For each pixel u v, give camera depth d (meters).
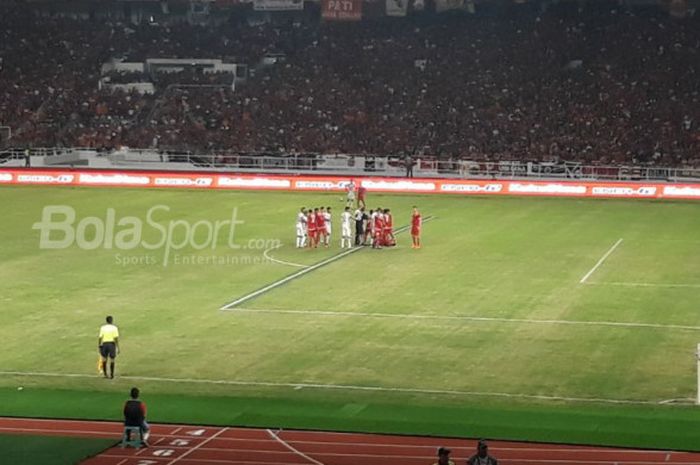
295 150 104.50
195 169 101.31
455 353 41.25
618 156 99.56
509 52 116.50
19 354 41.06
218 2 120.81
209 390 36.78
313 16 124.44
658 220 75.44
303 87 113.94
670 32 116.38
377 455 29.72
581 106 107.44
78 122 109.00
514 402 35.34
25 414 33.75
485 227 71.81
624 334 43.94
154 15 125.31
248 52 118.88
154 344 42.47
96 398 35.62
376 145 105.00
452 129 106.50
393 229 70.62
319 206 80.81
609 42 115.88
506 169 97.69
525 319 46.41
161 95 112.38
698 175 94.94
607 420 33.16
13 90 111.62
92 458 29.42
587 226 72.44
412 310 48.00
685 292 51.56
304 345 42.41
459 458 29.42
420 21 122.88
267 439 31.19
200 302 49.50
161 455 29.69
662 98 107.56
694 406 34.78
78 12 124.88
